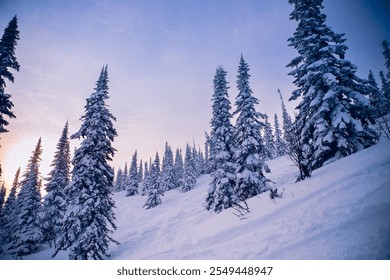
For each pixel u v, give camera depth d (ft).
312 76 50.80
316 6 58.29
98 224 58.34
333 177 34.60
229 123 77.82
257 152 67.05
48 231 95.09
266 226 29.19
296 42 58.23
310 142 53.42
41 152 115.44
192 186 175.42
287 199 35.50
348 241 18.35
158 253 36.37
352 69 50.57
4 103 55.42
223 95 81.87
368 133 45.37
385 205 20.56
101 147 62.90
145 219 115.96
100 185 61.26
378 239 16.81
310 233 22.39
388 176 25.93
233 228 34.12
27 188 107.34
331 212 24.40
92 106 64.39
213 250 29.12
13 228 107.76
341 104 47.24
